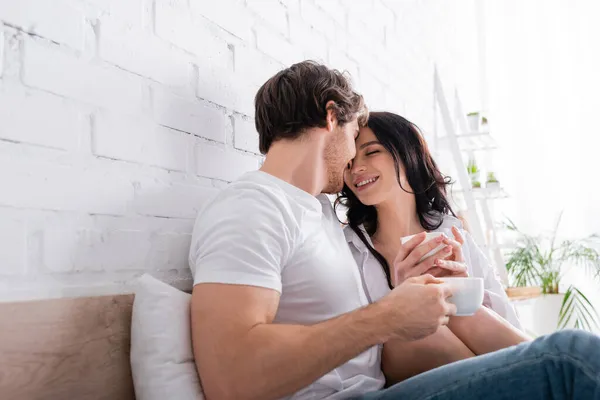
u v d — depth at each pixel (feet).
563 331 2.83
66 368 2.82
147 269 3.55
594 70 11.48
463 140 10.15
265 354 2.64
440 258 3.79
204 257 3.04
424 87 9.55
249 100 4.70
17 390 2.59
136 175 3.51
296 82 3.89
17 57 2.81
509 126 12.20
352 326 2.79
